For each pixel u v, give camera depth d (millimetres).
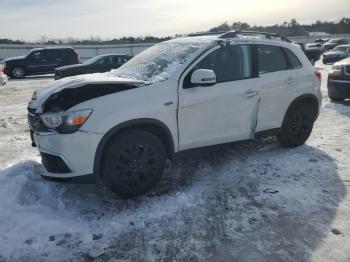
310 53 29219
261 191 4238
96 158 3725
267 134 5215
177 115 4172
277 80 5121
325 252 3090
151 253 3135
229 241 3285
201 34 5578
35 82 19297
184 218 3670
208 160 5234
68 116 3617
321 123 7383
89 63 18094
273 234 3375
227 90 4570
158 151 4086
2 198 3746
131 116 3830
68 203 3975
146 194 4188
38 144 3922
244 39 4926
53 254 3104
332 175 4660
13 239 3252
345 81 8977
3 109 9961
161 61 4625
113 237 3352
